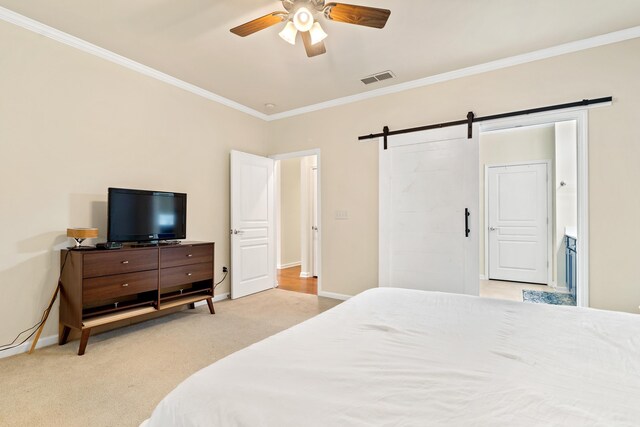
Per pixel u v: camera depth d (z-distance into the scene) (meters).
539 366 0.97
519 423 0.69
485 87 3.25
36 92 2.58
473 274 3.32
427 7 2.34
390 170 3.79
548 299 4.20
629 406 0.76
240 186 4.29
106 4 2.32
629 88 2.65
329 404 0.76
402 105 3.73
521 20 2.50
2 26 2.41
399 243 3.74
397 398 0.79
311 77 3.54
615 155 2.69
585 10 2.38
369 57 3.09
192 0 2.28
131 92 3.21
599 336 1.22
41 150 2.61
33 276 2.56
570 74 2.86
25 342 2.51
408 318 1.45
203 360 2.37
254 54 3.04
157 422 0.82
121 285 2.72
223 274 4.20
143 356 2.44
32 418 1.67
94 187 2.93
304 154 4.50
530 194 5.22
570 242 4.44
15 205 2.47
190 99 3.78
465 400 0.78
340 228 4.17
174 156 3.60
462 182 3.38
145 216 3.10
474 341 1.17
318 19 2.46
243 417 0.73
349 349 1.08
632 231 2.63
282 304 3.94
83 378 2.09
